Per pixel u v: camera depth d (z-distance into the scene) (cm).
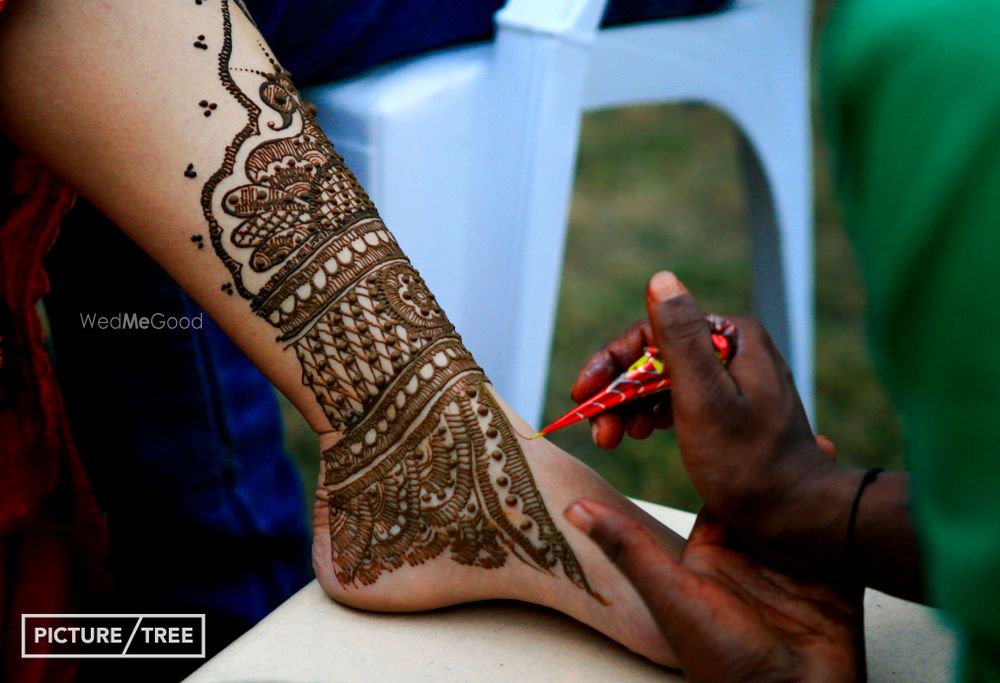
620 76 138
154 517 121
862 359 230
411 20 113
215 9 80
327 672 75
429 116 114
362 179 113
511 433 81
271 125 80
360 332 80
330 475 84
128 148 77
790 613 70
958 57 37
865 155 42
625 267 261
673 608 61
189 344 113
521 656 78
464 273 125
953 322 39
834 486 68
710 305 239
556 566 79
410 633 80
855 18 42
